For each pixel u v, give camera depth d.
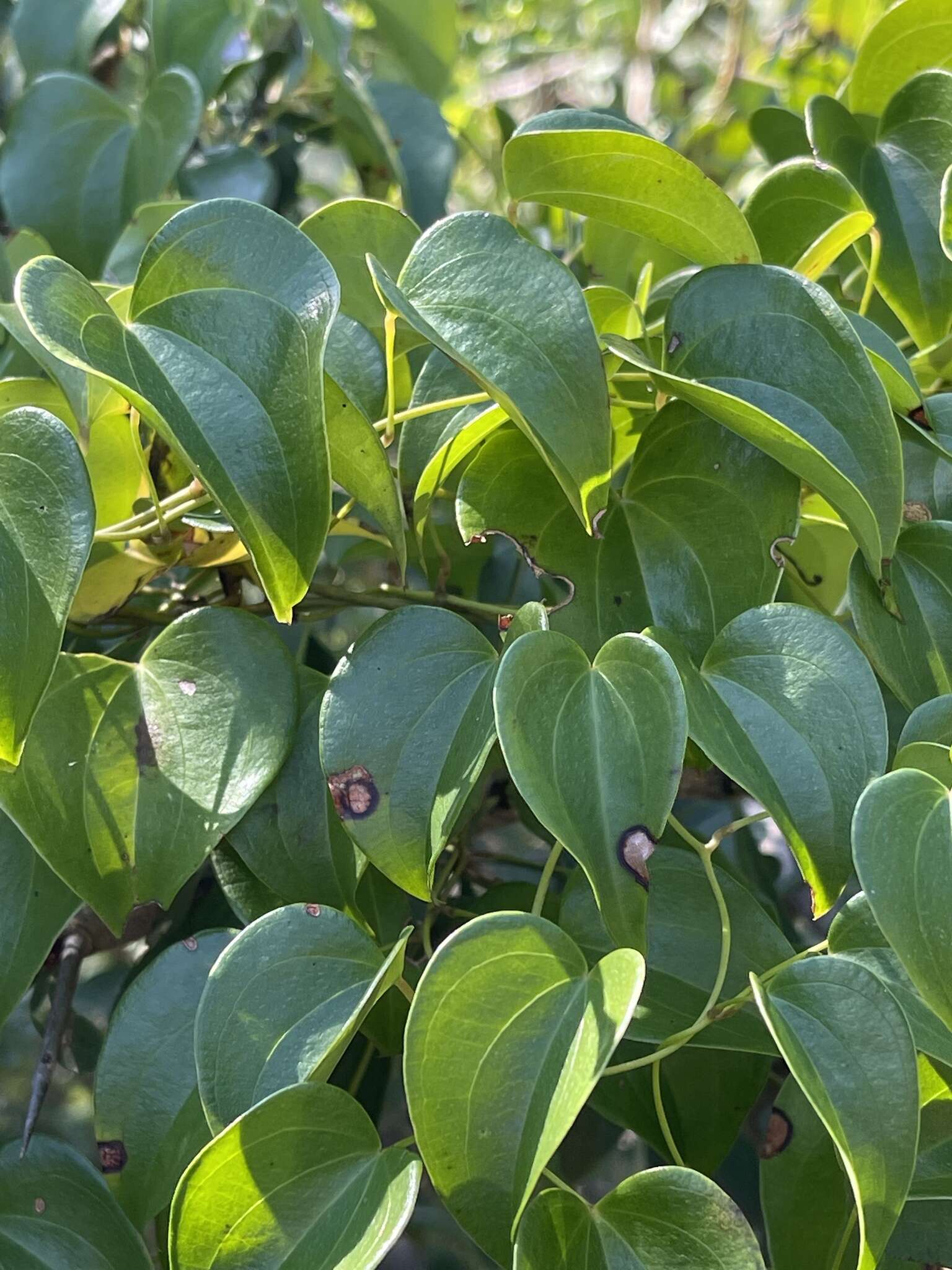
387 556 0.46
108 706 0.33
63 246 0.53
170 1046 0.33
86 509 0.29
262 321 0.30
